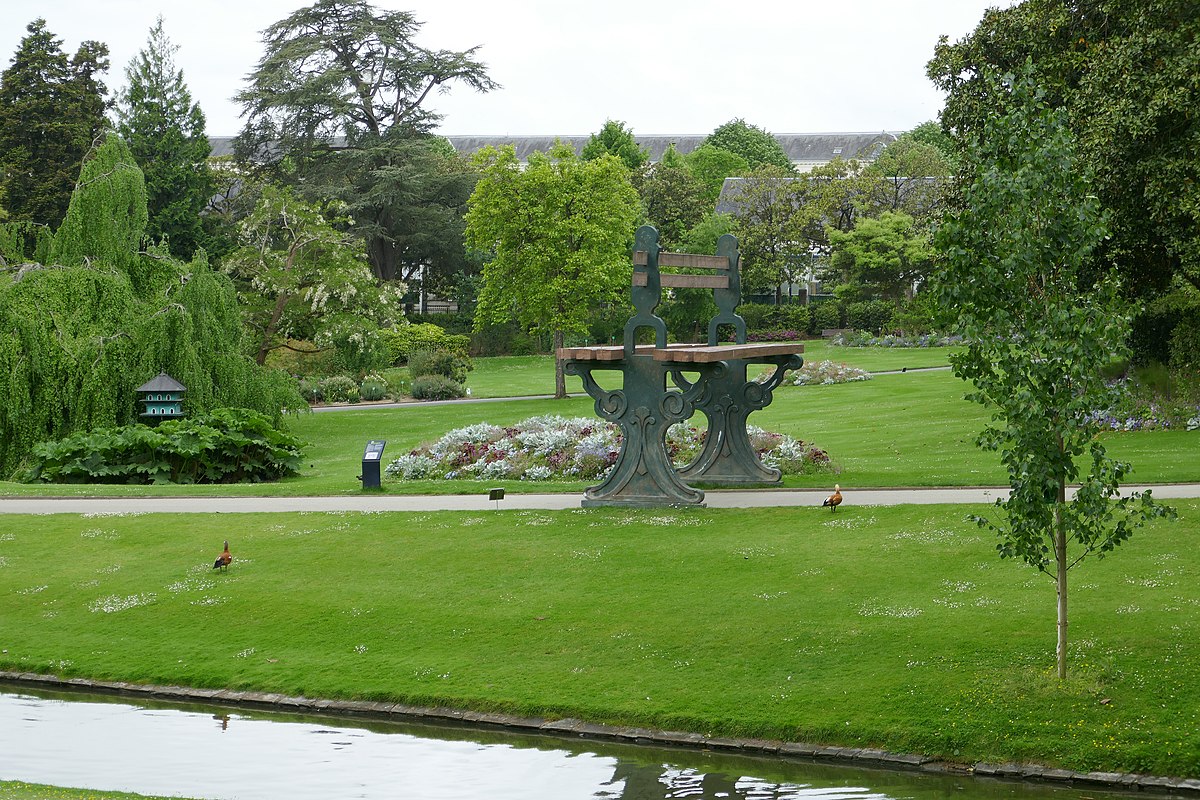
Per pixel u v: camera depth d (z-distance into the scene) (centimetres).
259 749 1224
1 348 3038
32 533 2078
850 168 8138
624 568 1712
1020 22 3088
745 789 1091
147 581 1778
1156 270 3072
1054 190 1191
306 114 7794
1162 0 2631
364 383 5497
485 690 1335
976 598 1484
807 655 1352
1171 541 1670
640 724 1244
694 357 2006
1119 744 1111
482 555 1819
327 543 1939
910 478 2317
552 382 6081
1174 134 2686
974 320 1200
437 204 8131
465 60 8138
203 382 3291
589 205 5116
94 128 7238
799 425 3534
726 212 9250
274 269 4888
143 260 3566
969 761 1129
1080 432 1214
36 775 1151
